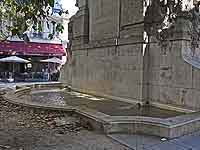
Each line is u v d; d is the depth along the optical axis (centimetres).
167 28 884
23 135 555
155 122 566
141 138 548
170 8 885
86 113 664
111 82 1091
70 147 488
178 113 792
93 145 502
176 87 843
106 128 575
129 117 607
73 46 1434
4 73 2781
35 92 1294
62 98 1098
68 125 640
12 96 991
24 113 761
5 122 661
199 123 604
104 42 1136
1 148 468
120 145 506
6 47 2714
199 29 898
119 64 1045
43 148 479
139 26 955
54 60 2859
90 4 1315
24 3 482
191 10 888
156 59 917
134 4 984
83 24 1338
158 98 906
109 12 1145
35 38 2931
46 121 674
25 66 2988
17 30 503
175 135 552
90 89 1248
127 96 998
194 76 784
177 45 845
